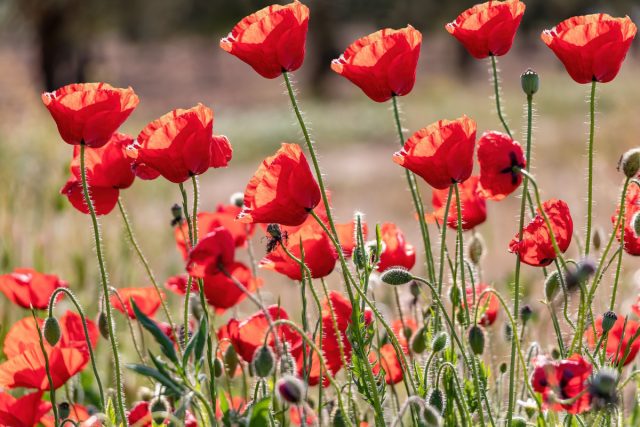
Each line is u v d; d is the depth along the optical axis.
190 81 59.50
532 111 3.91
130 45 67.75
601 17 3.84
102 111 3.59
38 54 46.47
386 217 19.94
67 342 4.34
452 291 4.11
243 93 54.88
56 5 44.22
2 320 6.54
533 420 4.13
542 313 5.31
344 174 26.19
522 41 59.56
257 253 11.42
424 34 53.84
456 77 55.19
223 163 3.93
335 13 52.38
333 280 8.23
